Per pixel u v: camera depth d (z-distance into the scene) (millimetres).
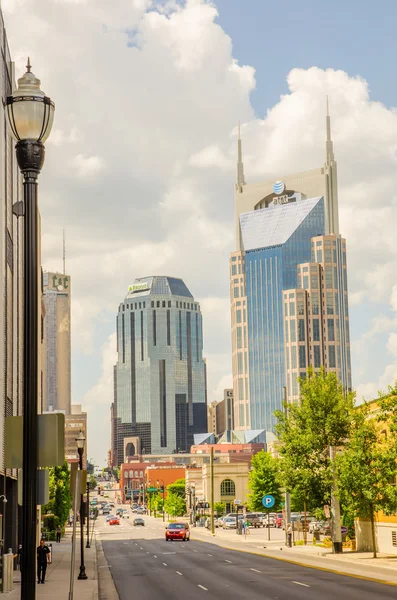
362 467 70438
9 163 74875
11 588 50875
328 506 83562
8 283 72562
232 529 191250
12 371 75875
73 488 25297
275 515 198000
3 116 69062
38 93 18344
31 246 17875
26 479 17188
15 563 76062
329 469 81500
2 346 65938
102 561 87188
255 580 56906
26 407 17375
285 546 100812
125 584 57719
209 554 92562
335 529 84125
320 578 56594
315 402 86562
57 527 150000
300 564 71250
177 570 69750
